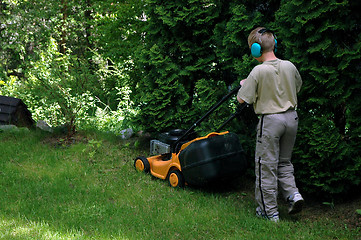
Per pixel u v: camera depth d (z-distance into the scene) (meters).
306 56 4.29
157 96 5.92
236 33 4.99
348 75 4.09
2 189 4.47
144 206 4.20
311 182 4.29
